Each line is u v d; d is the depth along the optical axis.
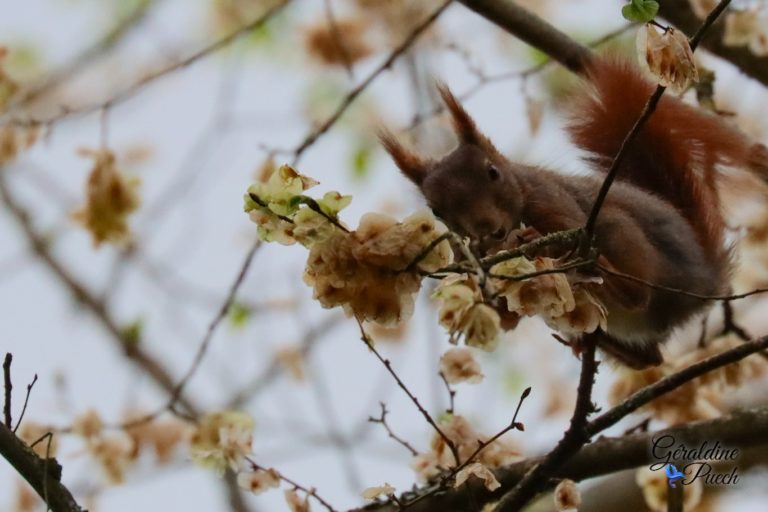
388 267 7.19
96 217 12.26
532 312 7.38
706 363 8.53
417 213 7.19
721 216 11.04
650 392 8.59
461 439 9.31
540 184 10.59
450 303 7.14
